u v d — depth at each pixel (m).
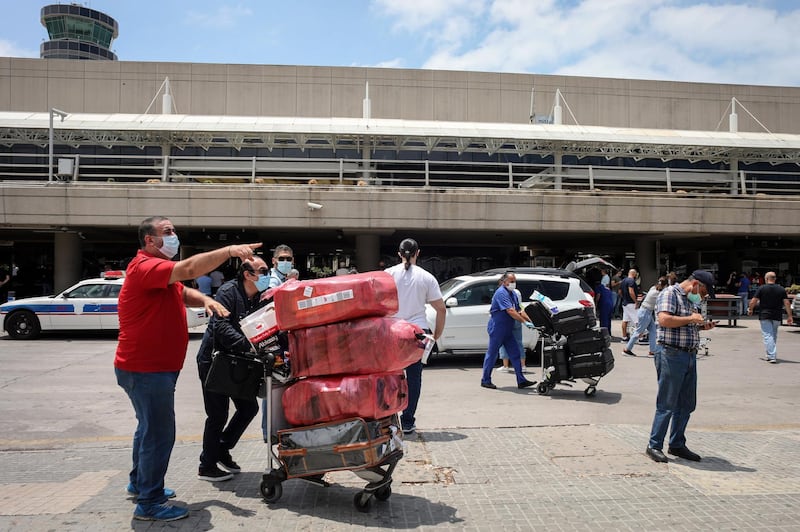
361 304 4.00
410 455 5.40
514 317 8.69
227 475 4.80
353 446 3.99
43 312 14.89
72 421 7.13
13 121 19.55
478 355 12.82
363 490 4.15
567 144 21.72
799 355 12.80
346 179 20.39
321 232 22.61
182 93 26.48
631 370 10.71
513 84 27.58
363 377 4.04
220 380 4.30
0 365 11.12
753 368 10.99
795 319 17.03
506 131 20.91
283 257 6.31
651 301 12.38
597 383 8.57
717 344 14.67
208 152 24.89
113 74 26.28
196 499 4.36
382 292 4.05
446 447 5.66
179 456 5.51
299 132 19.73
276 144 21.83
